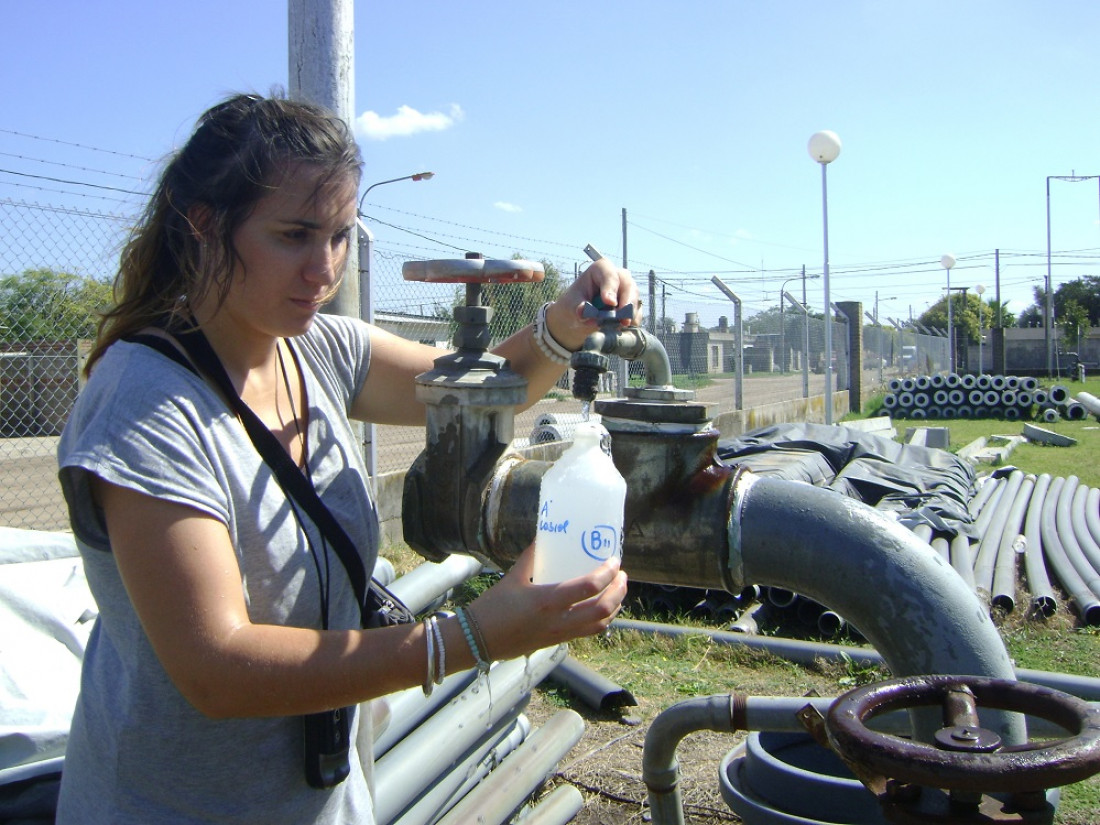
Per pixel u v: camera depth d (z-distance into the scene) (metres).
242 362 1.30
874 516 1.42
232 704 1.07
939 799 1.08
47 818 1.86
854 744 1.05
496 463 1.50
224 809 1.27
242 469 1.20
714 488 1.47
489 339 1.50
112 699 1.25
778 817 2.21
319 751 1.31
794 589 1.47
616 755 3.50
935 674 1.34
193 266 1.21
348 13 3.11
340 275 1.28
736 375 12.00
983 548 6.07
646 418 1.47
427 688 1.12
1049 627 5.10
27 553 2.75
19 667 2.14
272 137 1.16
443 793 2.57
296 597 1.27
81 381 1.37
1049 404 19.44
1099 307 66.38
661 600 5.42
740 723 1.89
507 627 1.11
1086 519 7.13
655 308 10.28
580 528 1.18
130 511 1.08
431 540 1.56
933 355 32.84
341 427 1.45
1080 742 1.00
